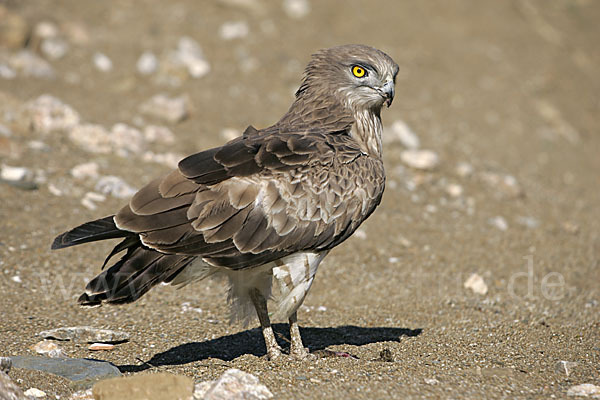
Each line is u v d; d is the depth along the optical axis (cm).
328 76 1008
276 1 2441
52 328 992
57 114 1670
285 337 1027
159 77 1981
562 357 966
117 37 2141
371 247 1383
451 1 2636
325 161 888
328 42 2281
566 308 1194
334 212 882
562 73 2409
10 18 1983
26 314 1028
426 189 1664
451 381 828
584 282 1334
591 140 2136
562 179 1878
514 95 2223
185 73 2008
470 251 1421
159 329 1023
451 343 1009
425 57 2305
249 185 838
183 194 815
